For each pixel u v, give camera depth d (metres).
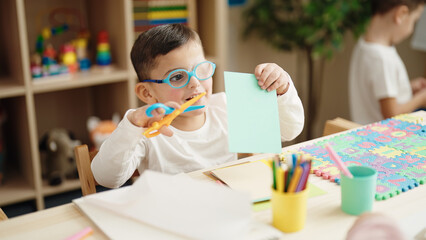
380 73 1.85
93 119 2.06
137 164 1.08
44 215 0.77
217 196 0.69
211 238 0.66
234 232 0.66
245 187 0.83
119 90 2.08
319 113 2.97
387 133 1.09
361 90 1.94
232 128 0.85
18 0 1.71
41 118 2.26
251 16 2.66
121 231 0.70
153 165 1.11
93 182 1.03
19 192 1.92
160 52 0.99
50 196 2.07
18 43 1.77
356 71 1.96
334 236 0.69
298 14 2.62
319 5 2.34
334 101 2.87
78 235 0.70
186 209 0.70
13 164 2.15
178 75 0.99
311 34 2.37
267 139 0.87
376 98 1.88
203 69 1.00
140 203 0.73
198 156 1.13
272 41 2.63
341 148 1.01
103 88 2.23
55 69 1.89
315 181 0.87
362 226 0.61
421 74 2.51
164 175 0.75
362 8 2.34
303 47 2.57
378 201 0.79
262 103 0.90
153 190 0.73
